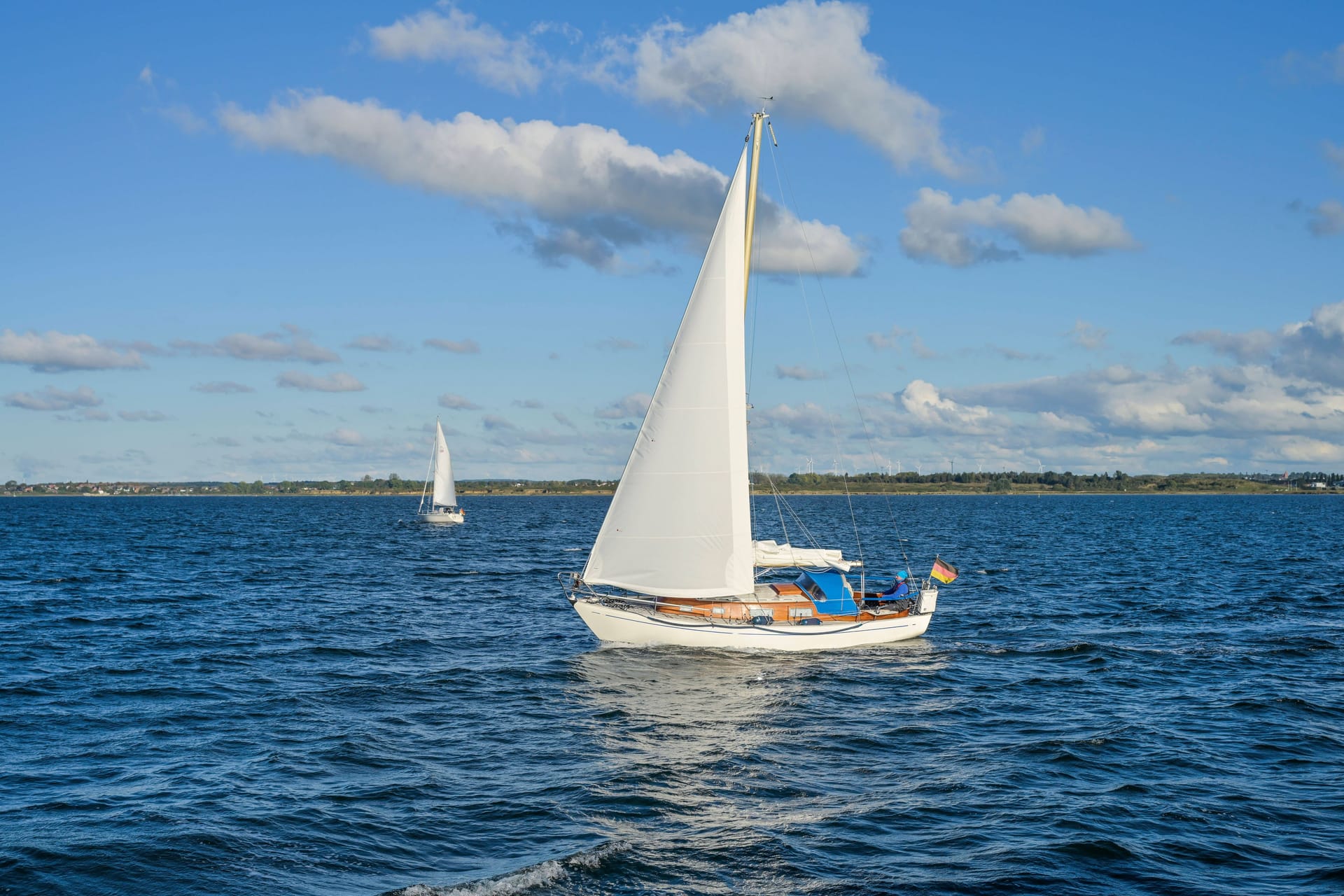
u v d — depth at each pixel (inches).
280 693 1138.7
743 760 873.5
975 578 2504.9
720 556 1286.9
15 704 1074.1
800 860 649.0
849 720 1015.6
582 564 3036.4
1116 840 682.2
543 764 863.1
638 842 677.9
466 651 1419.8
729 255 1256.8
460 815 732.7
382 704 1085.1
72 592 2150.6
